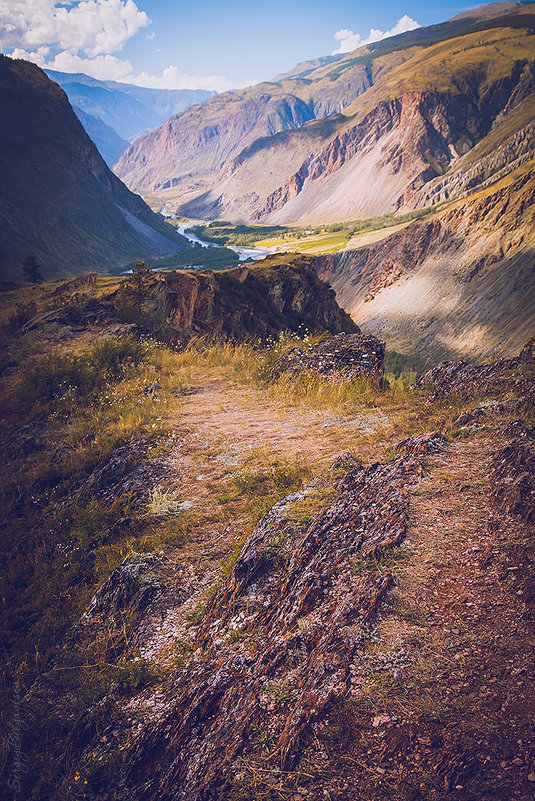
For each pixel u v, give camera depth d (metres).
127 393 15.05
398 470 5.93
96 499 9.39
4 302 53.59
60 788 3.95
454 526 4.65
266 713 3.34
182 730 3.76
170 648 5.07
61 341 23.84
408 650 3.40
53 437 13.80
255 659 4.00
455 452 6.32
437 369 11.09
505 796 2.37
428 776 2.59
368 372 12.41
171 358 18.69
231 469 8.62
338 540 4.81
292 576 4.67
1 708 5.23
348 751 2.84
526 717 2.78
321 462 7.79
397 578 4.09
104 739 4.25
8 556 9.02
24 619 7.09
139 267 33.31
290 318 60.41
